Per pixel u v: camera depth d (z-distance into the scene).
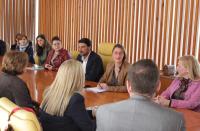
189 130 2.18
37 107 2.80
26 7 7.46
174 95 3.11
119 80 3.74
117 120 1.46
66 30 7.06
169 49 4.89
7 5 7.27
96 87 3.61
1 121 1.62
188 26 4.60
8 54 2.78
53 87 2.19
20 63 2.75
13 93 2.66
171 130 1.37
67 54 5.15
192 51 4.54
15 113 1.57
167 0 4.89
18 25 7.44
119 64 3.81
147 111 1.41
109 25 6.01
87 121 2.11
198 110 2.87
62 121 2.10
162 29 4.99
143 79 1.42
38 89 3.44
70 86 2.13
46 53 5.78
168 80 4.13
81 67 2.19
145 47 5.30
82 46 4.50
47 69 4.89
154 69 1.45
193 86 2.97
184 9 4.64
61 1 7.10
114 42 5.92
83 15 6.59
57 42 5.13
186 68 3.03
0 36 7.31
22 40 6.28
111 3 5.94
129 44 5.61
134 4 5.47
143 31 5.33
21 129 1.51
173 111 1.41
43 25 7.58
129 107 1.45
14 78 2.72
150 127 1.39
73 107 2.10
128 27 5.62
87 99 3.09
